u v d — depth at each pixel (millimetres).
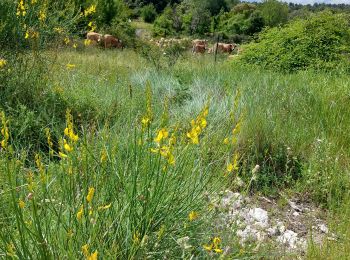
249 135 4816
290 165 4762
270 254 2865
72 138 2068
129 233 2197
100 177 2262
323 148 4887
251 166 4336
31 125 4082
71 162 2254
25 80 4980
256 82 7809
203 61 12789
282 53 11828
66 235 2000
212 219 2566
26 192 2432
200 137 3385
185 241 2176
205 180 2709
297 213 3973
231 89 6617
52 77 5430
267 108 5828
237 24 42281
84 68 9000
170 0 61594
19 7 5492
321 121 5652
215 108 5500
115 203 2305
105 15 23406
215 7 56969
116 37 21328
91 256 1604
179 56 12203
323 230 3656
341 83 8188
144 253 2133
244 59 12430
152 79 7859
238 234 3018
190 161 2578
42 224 2160
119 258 2156
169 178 2387
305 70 10773
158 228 2344
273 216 3836
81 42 14477
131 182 2383
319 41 11680
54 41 6012
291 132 5191
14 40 5320
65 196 2223
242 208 3246
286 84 7691
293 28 12414
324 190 4203
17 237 2125
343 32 12055
